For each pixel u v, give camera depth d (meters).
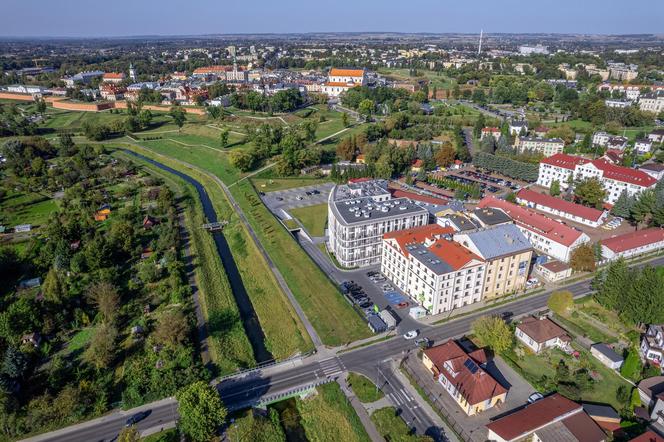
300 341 140.00
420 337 139.25
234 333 145.62
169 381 119.94
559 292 148.38
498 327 129.50
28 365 129.50
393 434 105.00
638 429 104.50
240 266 193.25
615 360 125.12
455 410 112.25
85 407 113.50
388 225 183.00
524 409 107.50
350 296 161.00
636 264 179.12
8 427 108.12
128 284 169.75
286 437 108.25
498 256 152.75
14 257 180.75
